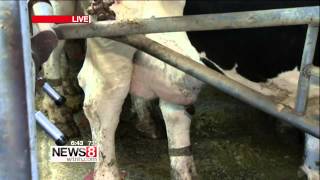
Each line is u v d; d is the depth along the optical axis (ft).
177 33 7.88
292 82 8.16
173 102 8.33
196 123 11.43
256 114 11.80
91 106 7.87
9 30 3.79
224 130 11.19
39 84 6.31
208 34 8.09
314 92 7.18
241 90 5.08
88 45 7.80
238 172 9.62
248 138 10.92
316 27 4.88
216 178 9.36
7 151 4.03
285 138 10.89
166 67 7.77
